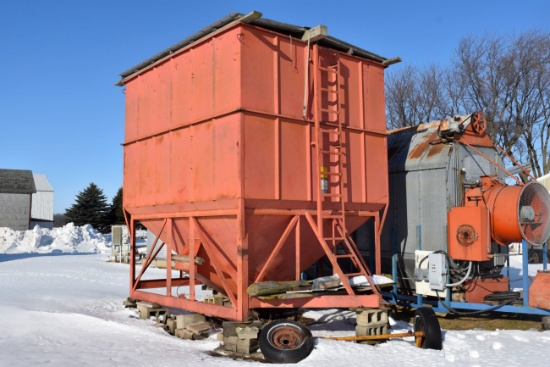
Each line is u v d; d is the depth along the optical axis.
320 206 9.19
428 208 11.43
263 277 9.38
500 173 12.17
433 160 11.36
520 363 7.18
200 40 9.42
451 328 10.25
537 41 32.94
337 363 7.09
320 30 9.10
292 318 10.83
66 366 6.71
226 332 8.14
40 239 38.84
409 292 12.06
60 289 15.18
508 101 33.59
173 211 10.31
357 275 9.64
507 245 11.09
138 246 35.62
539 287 9.88
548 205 10.42
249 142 8.49
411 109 37.41
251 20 8.51
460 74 35.19
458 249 10.44
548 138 34.25
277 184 8.73
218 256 9.64
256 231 8.77
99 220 67.38
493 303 10.41
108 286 16.62
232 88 8.65
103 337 8.60
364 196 10.16
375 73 10.81
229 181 8.56
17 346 7.78
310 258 9.95
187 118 9.78
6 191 46.59
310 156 9.27
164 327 9.88
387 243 12.27
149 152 11.01
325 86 9.73
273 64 8.95
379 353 7.66
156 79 10.88
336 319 10.94
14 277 18.70
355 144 10.20
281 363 7.25
